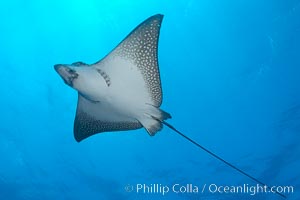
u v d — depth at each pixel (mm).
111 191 9773
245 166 8961
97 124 3840
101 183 9641
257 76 7707
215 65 7574
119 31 6949
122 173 9391
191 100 8062
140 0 6668
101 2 6613
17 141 9125
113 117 3713
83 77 3289
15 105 8461
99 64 3430
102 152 9023
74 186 9898
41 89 8039
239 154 8789
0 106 8508
